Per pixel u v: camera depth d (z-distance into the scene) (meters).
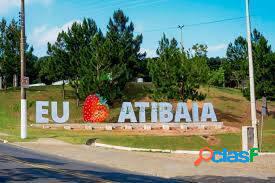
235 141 36.19
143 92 73.00
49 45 69.69
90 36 68.31
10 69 73.44
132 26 81.50
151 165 20.14
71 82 65.19
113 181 14.66
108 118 59.84
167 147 31.36
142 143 31.97
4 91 74.00
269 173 17.55
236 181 15.59
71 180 14.46
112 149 26.88
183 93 59.22
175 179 16.25
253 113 25.34
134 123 52.53
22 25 32.38
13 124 48.97
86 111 53.44
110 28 80.75
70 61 66.00
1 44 73.56
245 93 63.84
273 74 62.31
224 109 69.88
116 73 61.00
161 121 53.50
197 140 35.44
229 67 98.12
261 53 62.72
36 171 16.33
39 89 75.31
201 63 61.66
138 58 80.75
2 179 14.30
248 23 26.25
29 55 77.88
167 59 59.97
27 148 26.34
